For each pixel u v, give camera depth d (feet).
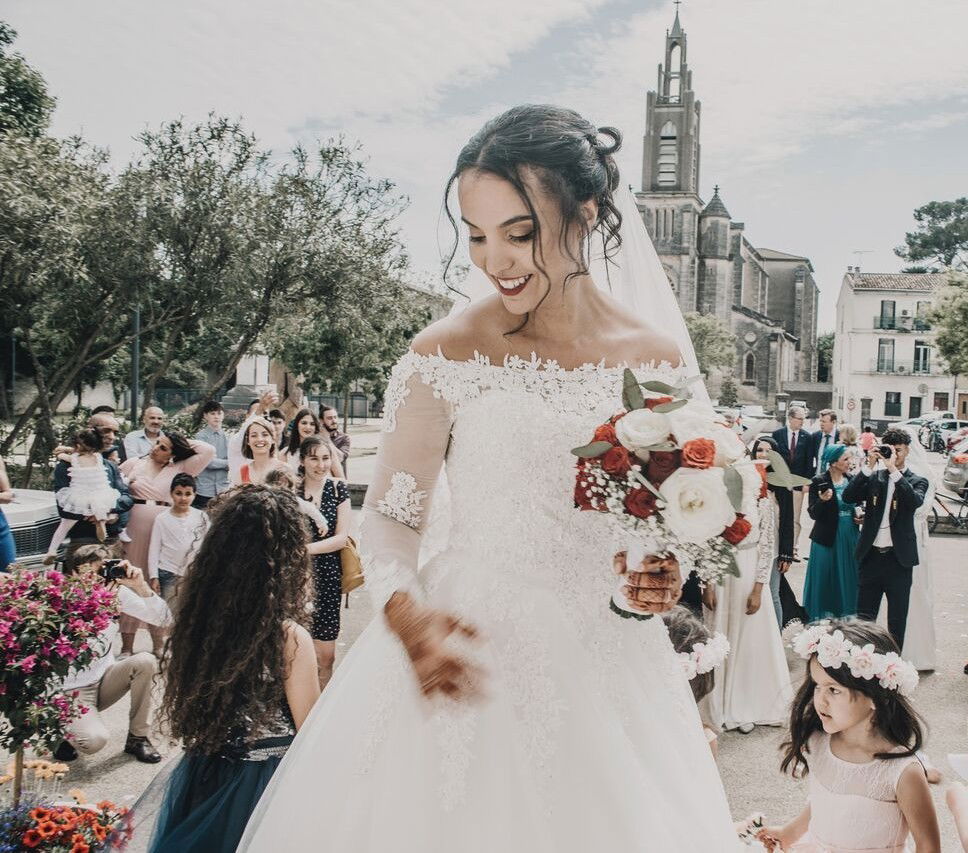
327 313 52.90
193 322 53.78
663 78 218.79
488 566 5.28
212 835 6.91
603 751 4.88
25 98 77.56
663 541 4.86
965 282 113.29
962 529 44.34
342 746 5.15
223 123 49.16
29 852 9.12
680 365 5.96
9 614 10.09
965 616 26.35
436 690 4.76
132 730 14.76
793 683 18.70
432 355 5.46
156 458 22.81
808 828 9.13
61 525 21.53
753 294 248.52
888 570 20.15
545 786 4.74
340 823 4.93
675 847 4.83
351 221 52.65
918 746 8.41
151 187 48.06
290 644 7.47
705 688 9.74
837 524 22.66
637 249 7.04
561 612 5.22
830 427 32.22
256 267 49.80
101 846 9.00
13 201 40.70
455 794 4.68
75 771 14.21
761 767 14.94
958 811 8.12
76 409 70.03
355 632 22.30
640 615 5.16
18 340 78.64
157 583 19.54
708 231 216.33
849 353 171.83
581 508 5.12
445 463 5.70
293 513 7.87
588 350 5.65
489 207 4.99
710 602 16.48
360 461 71.20
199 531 8.62
